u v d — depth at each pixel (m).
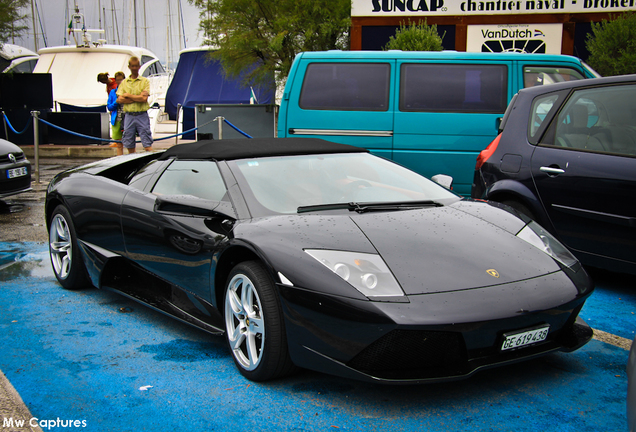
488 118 6.12
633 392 1.56
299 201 2.92
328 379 2.61
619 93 3.74
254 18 13.48
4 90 14.62
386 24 11.95
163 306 3.24
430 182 3.41
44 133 14.77
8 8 13.83
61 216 4.04
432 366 2.26
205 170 3.19
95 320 3.44
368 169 3.34
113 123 10.66
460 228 2.70
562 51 11.38
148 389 2.52
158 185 3.45
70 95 21.55
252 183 2.97
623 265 3.59
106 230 3.65
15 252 5.08
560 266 2.58
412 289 2.24
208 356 2.89
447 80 6.22
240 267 2.62
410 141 6.26
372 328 2.17
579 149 3.85
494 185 4.32
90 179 3.95
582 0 11.17
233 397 2.44
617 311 3.55
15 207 7.29
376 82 6.32
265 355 2.47
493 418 2.25
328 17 12.95
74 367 2.75
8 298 3.87
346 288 2.24
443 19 11.73
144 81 9.62
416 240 2.52
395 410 2.32
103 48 22.34
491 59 6.18
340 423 2.22
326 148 3.46
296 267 2.36
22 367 2.75
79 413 2.31
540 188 4.01
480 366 2.24
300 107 6.45
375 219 2.71
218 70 18.95
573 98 4.01
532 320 2.29
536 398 2.42
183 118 18.12
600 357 2.84
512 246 2.62
